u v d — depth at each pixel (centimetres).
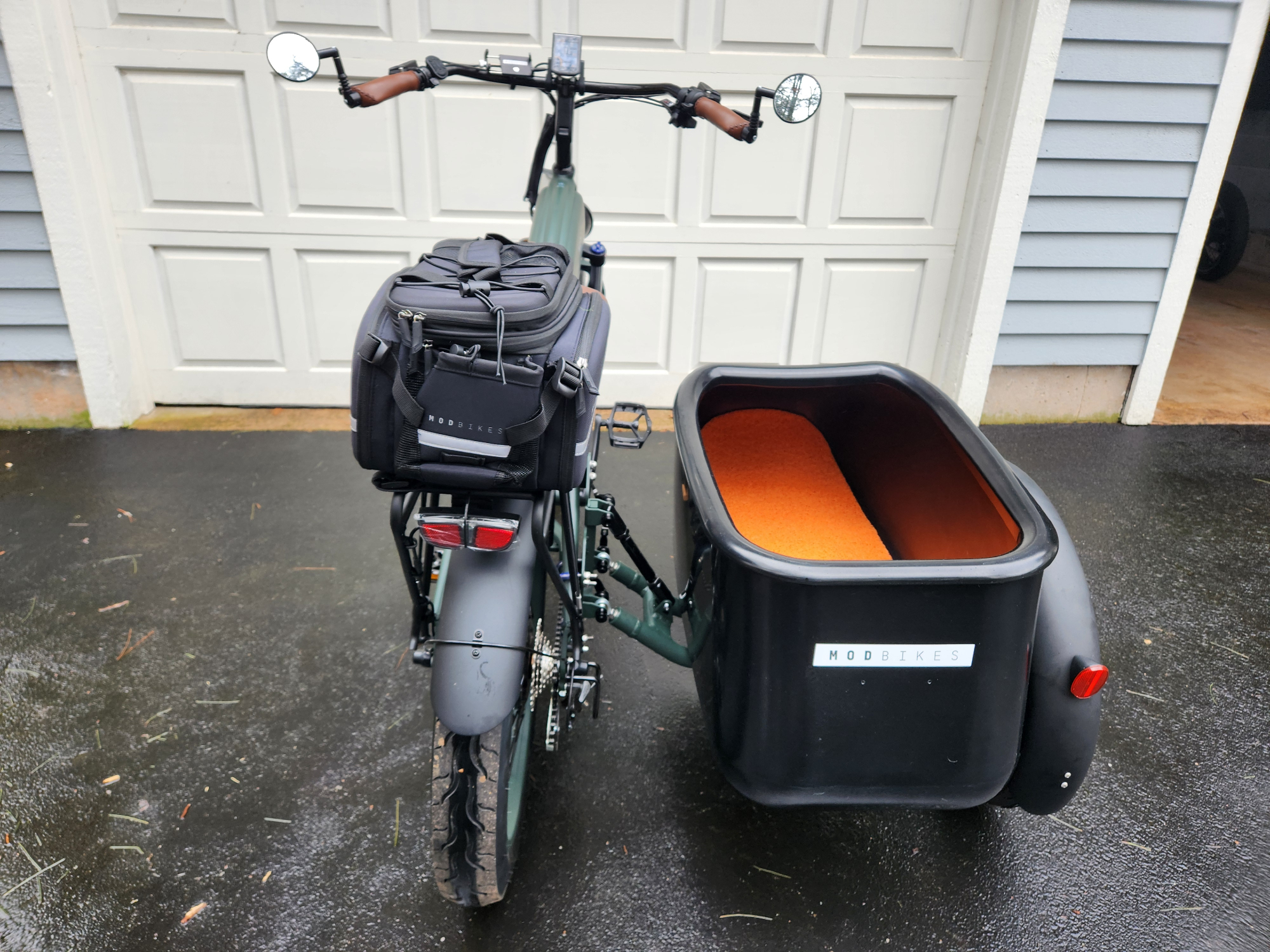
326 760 204
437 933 164
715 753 154
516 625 140
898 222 390
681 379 414
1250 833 192
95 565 277
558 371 124
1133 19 343
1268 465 383
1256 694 236
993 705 140
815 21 351
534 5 342
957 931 168
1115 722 225
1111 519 330
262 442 368
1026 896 175
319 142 355
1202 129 367
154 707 218
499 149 362
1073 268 388
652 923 168
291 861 178
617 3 344
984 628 133
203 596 263
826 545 211
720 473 238
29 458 348
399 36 343
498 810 142
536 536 136
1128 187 374
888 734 140
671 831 189
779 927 168
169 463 346
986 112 368
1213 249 746
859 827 192
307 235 371
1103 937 167
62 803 190
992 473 162
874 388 215
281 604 261
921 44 357
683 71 357
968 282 391
